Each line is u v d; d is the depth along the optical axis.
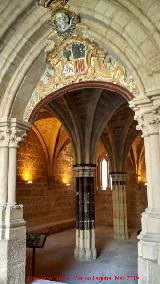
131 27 5.33
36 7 6.16
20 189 14.12
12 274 5.81
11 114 6.43
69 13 5.94
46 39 6.41
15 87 6.42
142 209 19.11
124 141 14.59
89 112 10.83
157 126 5.07
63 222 17.50
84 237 10.74
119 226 14.91
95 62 6.02
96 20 5.77
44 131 15.59
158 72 5.06
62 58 6.38
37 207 15.46
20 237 6.11
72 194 19.39
